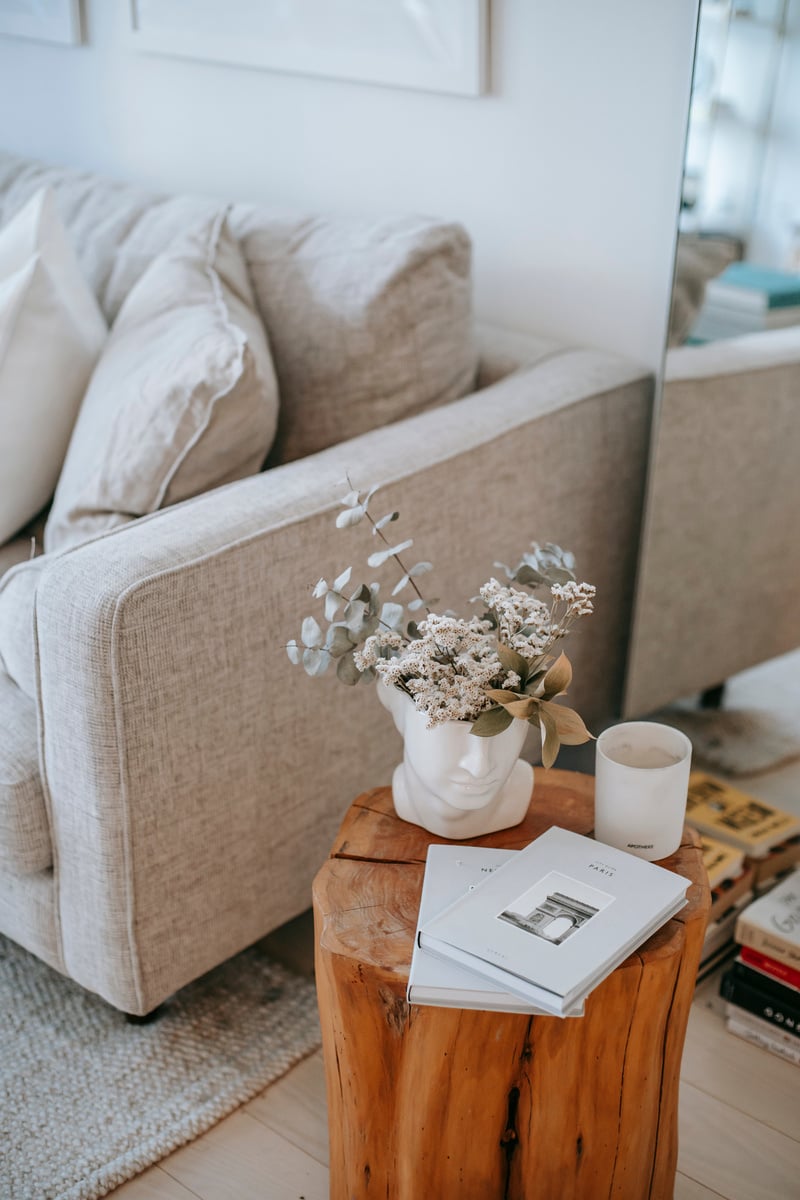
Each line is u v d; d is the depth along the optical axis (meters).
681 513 1.77
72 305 1.71
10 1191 1.25
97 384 1.59
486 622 1.13
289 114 2.09
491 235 1.90
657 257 1.72
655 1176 1.16
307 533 1.34
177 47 2.19
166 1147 1.30
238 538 1.28
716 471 1.74
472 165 1.88
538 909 1.02
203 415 1.42
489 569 1.59
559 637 1.11
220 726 1.32
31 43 2.52
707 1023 1.49
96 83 2.42
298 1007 1.50
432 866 1.10
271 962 1.58
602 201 1.75
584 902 1.03
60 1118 1.34
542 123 1.77
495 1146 1.06
